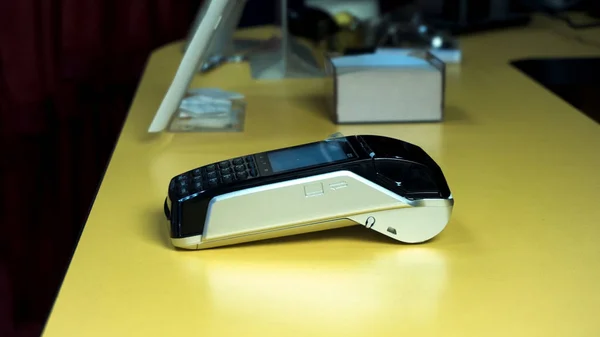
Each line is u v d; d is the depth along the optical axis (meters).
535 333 0.49
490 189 0.74
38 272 1.53
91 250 0.62
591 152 0.85
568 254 0.60
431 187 0.62
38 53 1.35
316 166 0.61
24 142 1.42
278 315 0.52
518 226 0.66
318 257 0.61
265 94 1.14
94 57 1.45
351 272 0.58
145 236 0.65
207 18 0.86
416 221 0.62
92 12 1.42
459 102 1.08
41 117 1.40
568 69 1.37
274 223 0.61
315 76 1.24
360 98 0.98
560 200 0.71
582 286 0.55
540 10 1.71
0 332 1.51
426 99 0.98
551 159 0.83
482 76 1.23
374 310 0.52
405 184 0.62
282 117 1.02
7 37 1.32
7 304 1.50
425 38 1.39
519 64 1.34
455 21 1.55
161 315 0.52
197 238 0.61
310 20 1.48
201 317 0.52
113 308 0.53
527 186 0.75
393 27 1.45
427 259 0.60
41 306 1.54
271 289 0.56
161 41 1.60
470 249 0.62
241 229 0.61
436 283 0.56
